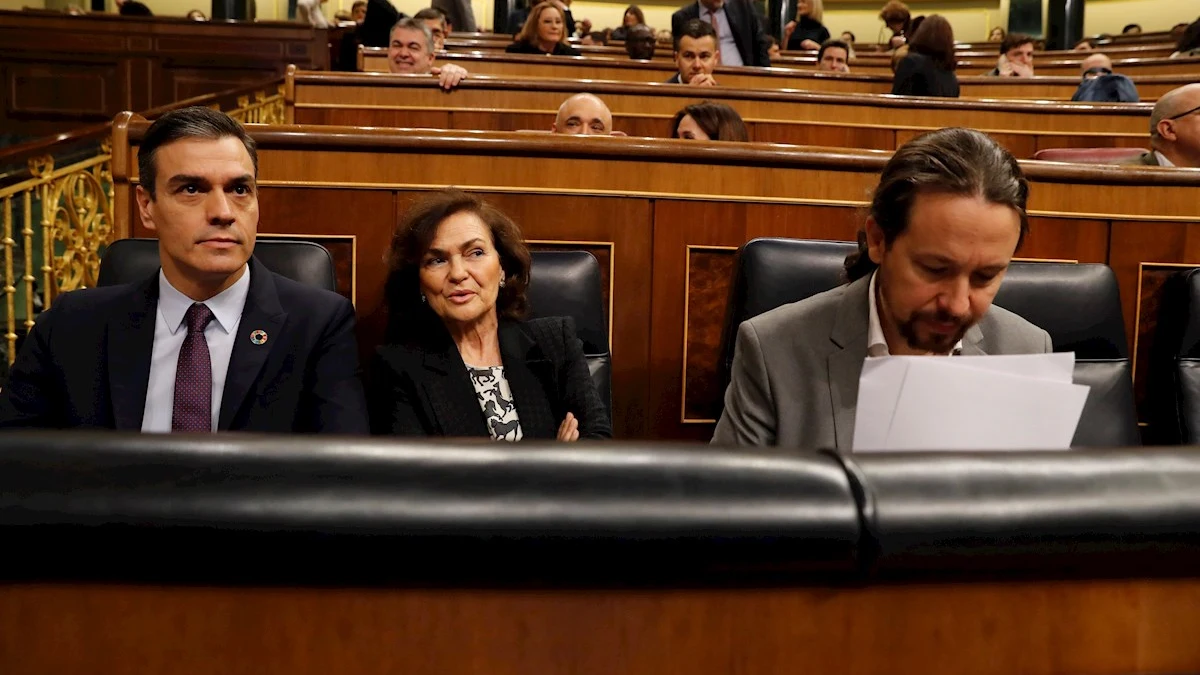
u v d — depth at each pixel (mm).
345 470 501
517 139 2590
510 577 510
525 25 6590
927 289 1293
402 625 526
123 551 483
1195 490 554
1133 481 554
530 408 2076
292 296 1913
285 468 499
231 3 12742
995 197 1234
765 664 546
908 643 556
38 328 1834
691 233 2668
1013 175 1262
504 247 2129
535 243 2619
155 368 1825
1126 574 561
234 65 8102
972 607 560
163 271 1848
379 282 2588
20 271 4594
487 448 523
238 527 482
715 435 1620
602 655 536
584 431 2078
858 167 2691
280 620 521
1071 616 569
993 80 7258
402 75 5094
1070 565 543
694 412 2699
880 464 545
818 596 546
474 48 8305
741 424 1556
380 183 2574
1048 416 959
